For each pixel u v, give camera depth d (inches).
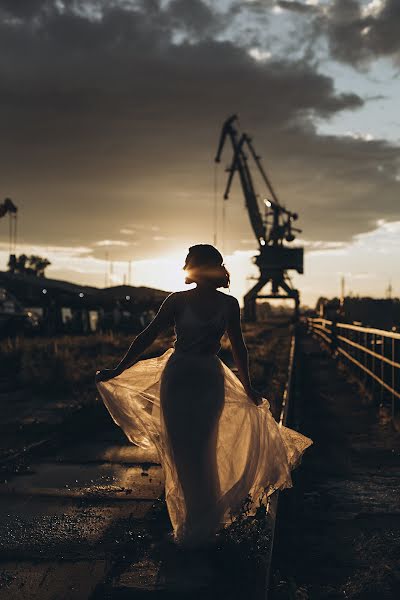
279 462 173.3
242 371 169.9
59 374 537.6
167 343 1070.4
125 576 143.9
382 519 223.5
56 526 178.4
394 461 309.4
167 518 184.7
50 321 1519.4
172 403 162.6
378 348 532.4
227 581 139.3
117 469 248.8
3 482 228.1
